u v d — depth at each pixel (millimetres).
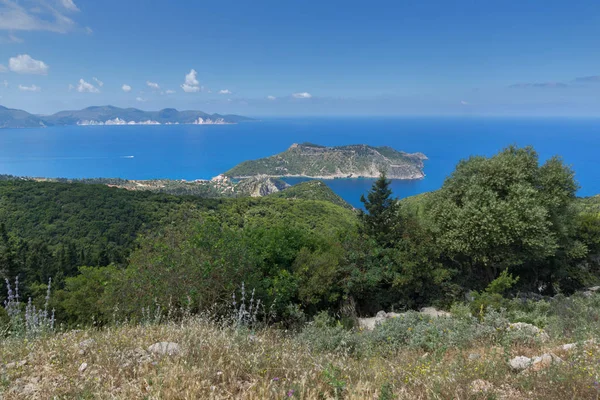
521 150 17953
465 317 7918
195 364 3754
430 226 16656
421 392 3781
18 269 30859
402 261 14953
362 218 17438
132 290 8828
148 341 4637
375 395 3592
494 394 3561
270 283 12258
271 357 4266
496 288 13453
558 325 7645
